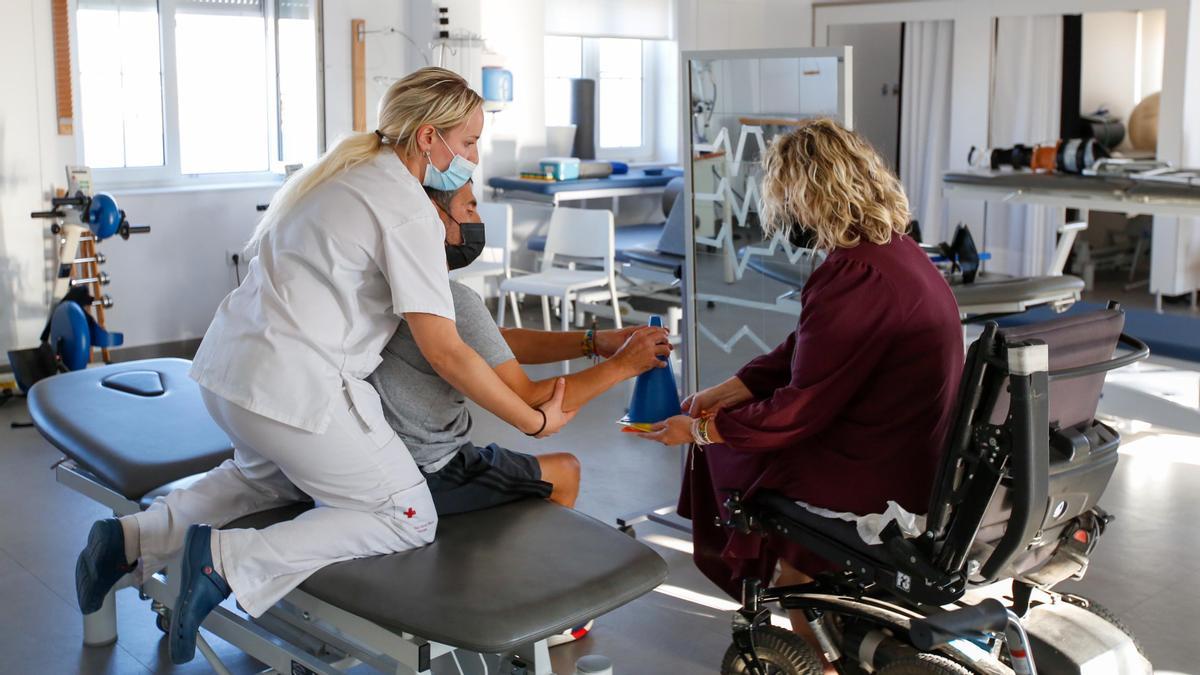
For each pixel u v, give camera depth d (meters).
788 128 3.26
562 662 3.01
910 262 2.37
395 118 2.42
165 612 3.10
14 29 5.42
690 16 7.91
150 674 2.95
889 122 7.89
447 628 2.12
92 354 6.03
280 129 6.71
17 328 5.61
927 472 2.40
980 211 7.51
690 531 3.87
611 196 7.96
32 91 5.51
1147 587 3.43
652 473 4.51
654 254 5.91
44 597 3.38
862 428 2.41
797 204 2.38
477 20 7.01
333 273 2.32
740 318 3.57
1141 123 7.23
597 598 2.24
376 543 2.39
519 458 2.75
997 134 7.30
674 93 8.41
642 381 2.82
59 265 5.47
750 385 2.69
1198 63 6.73
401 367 2.51
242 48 6.52
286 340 2.32
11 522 3.95
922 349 2.34
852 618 2.52
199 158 6.48
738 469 2.61
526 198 7.14
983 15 7.23
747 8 8.20
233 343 2.37
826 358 2.35
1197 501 4.13
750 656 2.54
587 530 2.51
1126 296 7.68
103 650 3.07
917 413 2.37
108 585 2.63
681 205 5.77
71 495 4.22
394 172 2.38
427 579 2.28
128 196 6.04
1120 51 7.21
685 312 3.80
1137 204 4.69
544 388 2.54
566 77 8.00
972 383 2.12
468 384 2.37
